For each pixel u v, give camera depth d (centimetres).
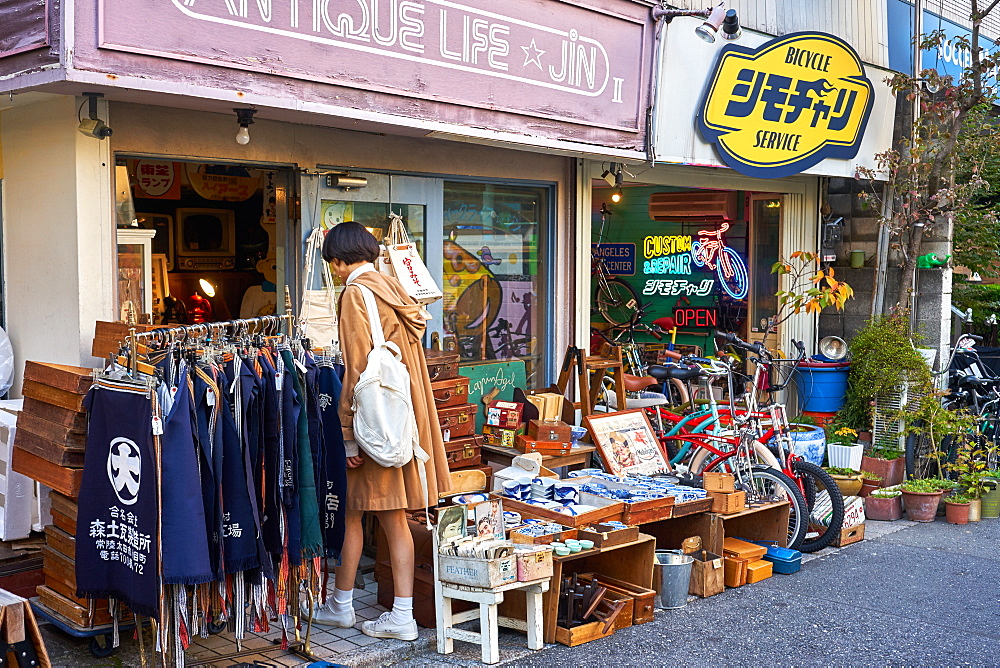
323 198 598
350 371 455
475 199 705
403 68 532
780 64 775
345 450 455
